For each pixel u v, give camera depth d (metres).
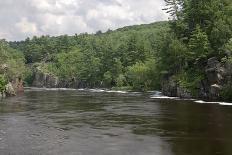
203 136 40.69
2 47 149.75
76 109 69.25
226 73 86.88
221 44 97.94
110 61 193.62
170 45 109.25
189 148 35.09
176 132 43.22
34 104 81.31
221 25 98.56
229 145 36.25
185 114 59.38
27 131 44.59
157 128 46.00
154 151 34.03
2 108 71.69
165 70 115.50
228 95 84.50
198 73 101.56
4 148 35.38
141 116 57.44
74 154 33.06
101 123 50.56
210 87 91.75
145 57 178.50
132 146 36.06
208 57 101.06
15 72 143.50
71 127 47.38
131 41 187.50
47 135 41.94
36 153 33.47
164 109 67.50
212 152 33.53
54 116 58.44
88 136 41.19
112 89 174.00
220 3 106.56
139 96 110.56
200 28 108.25
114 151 34.09
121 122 51.34
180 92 102.88
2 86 111.94
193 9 110.62
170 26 118.38
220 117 55.22
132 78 162.38
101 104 80.25
